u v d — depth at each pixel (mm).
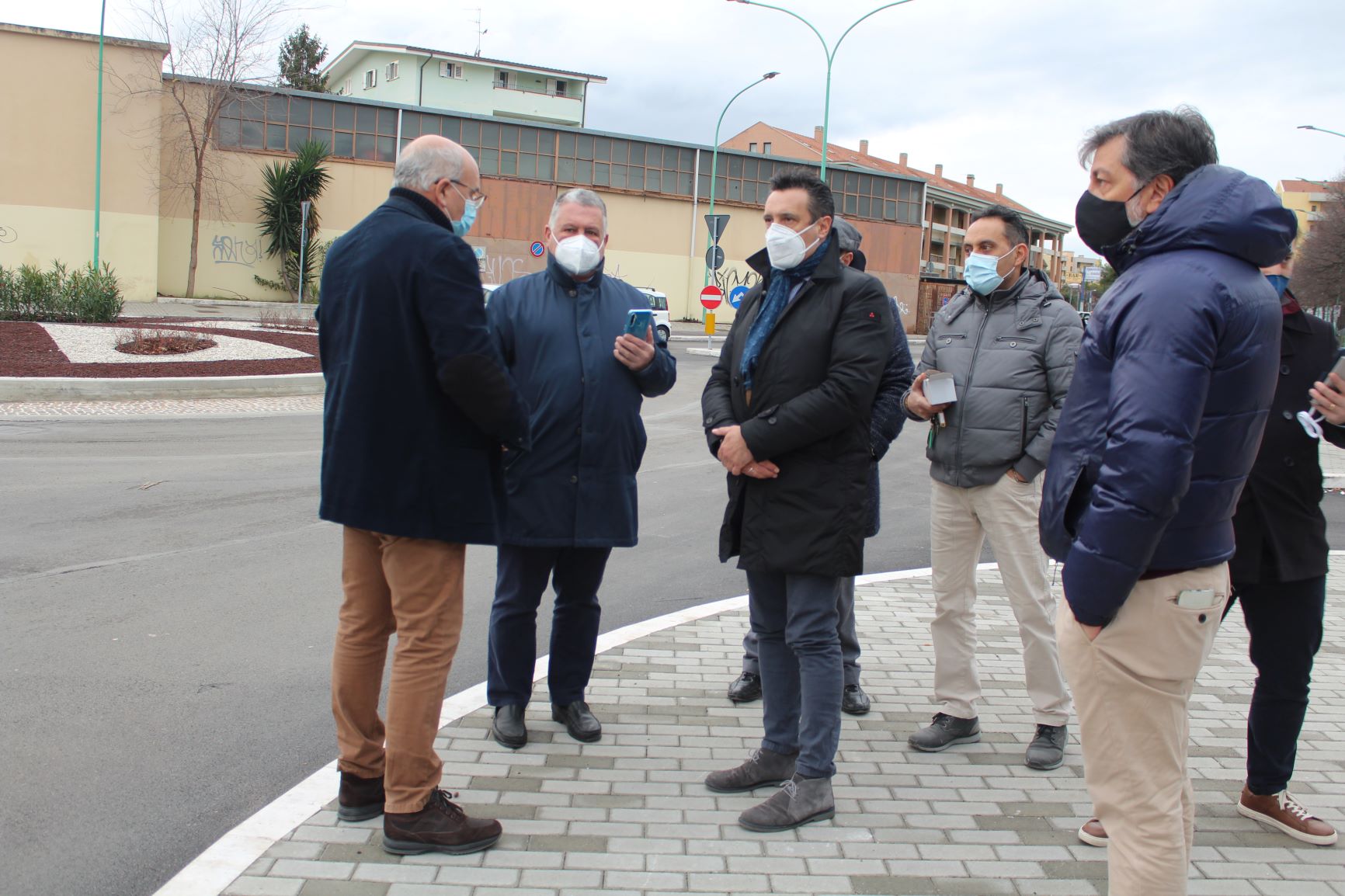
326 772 3754
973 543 4203
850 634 4551
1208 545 2453
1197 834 3502
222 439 11758
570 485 3963
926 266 64188
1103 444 2473
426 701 3146
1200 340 2279
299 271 36625
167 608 5715
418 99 58844
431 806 3188
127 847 3268
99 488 8820
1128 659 2498
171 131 35219
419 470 3094
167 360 16984
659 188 44500
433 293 3016
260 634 5355
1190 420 2271
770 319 3609
